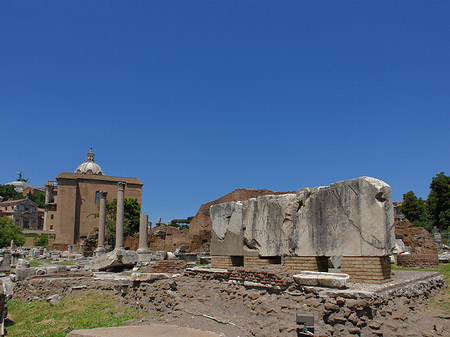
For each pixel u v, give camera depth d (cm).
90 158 11606
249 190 4753
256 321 1166
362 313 1002
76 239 9119
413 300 1234
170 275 1716
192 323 1266
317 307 1084
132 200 8350
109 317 1457
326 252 1397
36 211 13625
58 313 1571
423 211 6575
